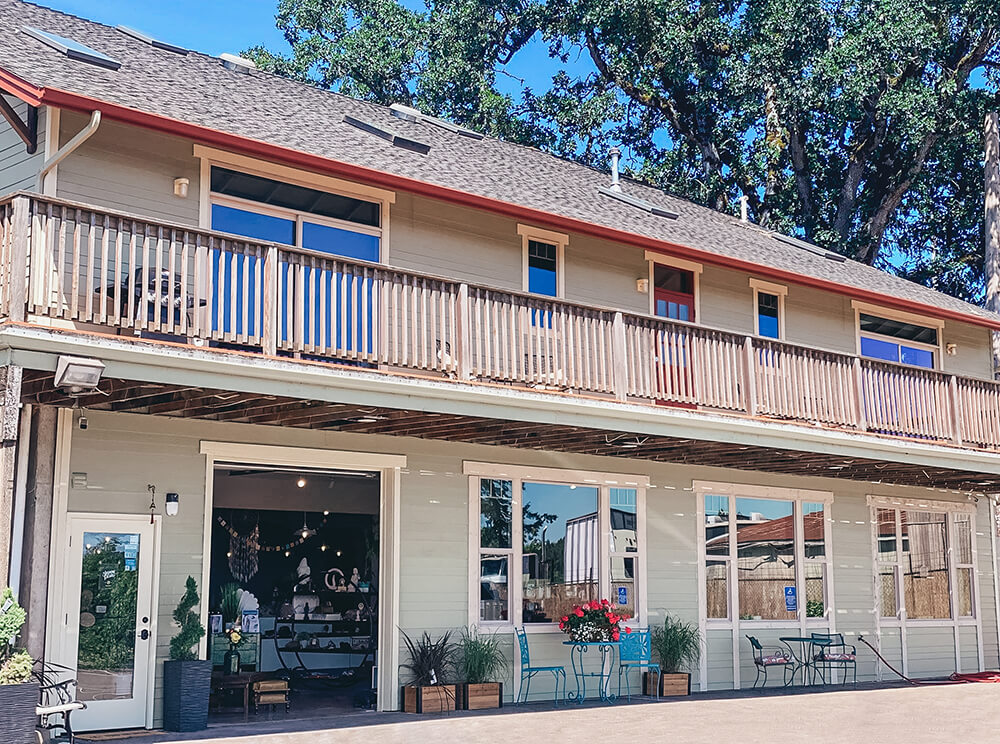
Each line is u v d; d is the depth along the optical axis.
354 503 14.45
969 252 33.00
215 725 12.27
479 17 32.31
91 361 9.37
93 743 10.60
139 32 16.05
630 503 16.38
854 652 18.41
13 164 12.05
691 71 29.66
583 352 13.26
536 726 12.12
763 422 14.73
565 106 31.61
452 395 11.93
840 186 31.86
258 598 17.14
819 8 28.09
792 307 19.00
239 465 13.20
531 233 15.77
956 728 12.55
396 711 13.53
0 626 9.25
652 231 16.81
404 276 11.85
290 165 12.98
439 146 16.91
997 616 21.20
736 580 17.39
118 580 11.87
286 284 11.73
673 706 14.28
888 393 16.42
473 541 14.62
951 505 20.89
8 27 13.72
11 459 9.26
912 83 28.19
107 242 9.74
